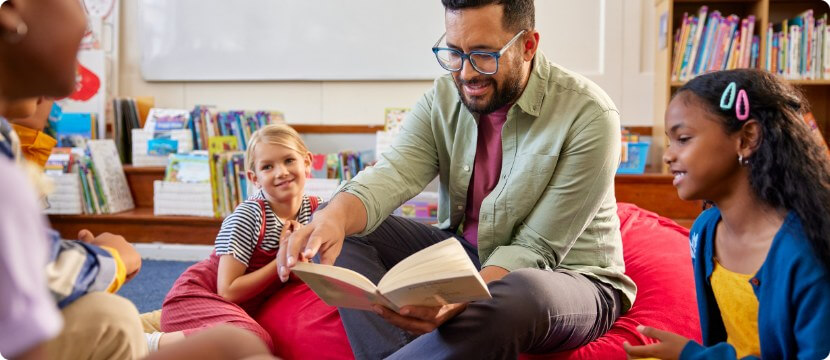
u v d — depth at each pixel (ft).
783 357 3.35
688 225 10.24
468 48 4.64
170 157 11.02
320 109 12.27
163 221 10.84
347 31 11.99
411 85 12.06
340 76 12.06
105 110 12.10
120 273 3.23
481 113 4.99
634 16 11.50
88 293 3.10
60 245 3.00
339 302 3.87
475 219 5.57
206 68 12.33
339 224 4.50
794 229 3.28
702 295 3.94
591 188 4.78
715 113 3.46
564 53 11.65
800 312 3.22
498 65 4.66
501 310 3.84
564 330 4.19
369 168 5.38
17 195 1.83
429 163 5.66
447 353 3.77
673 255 5.99
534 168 4.91
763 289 3.39
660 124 11.09
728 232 3.69
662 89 10.99
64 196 10.96
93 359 3.04
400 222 5.73
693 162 3.53
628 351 3.62
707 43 10.61
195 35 12.32
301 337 5.40
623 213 7.07
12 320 1.80
